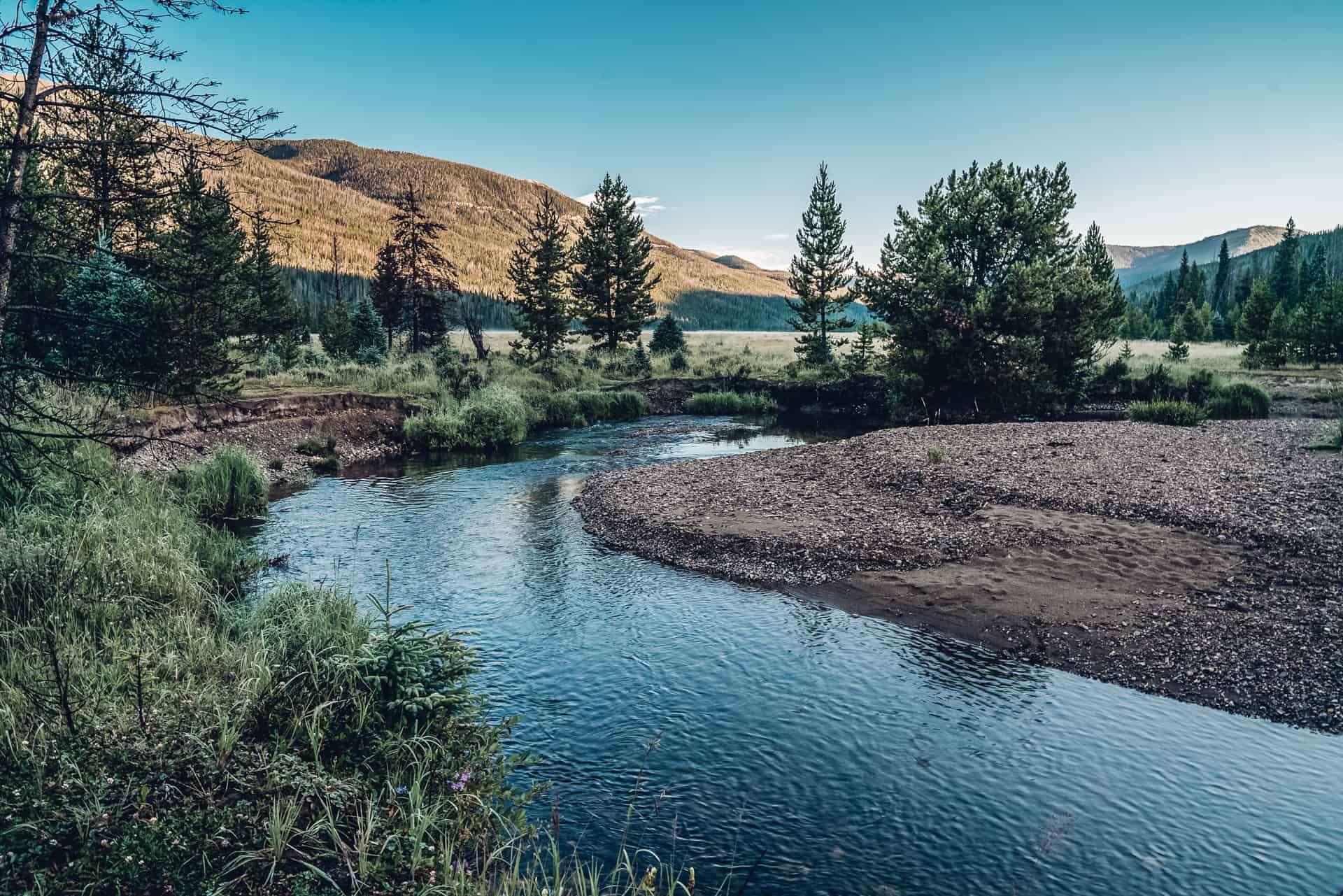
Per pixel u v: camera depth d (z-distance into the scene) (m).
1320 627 8.72
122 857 4.14
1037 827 5.68
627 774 6.47
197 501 15.01
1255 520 12.02
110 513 10.58
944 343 28.59
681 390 41.31
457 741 6.47
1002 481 15.35
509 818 5.68
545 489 19.34
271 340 27.73
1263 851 5.34
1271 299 50.03
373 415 26.09
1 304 6.29
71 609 7.42
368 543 14.02
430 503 17.61
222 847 4.55
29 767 4.68
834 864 5.27
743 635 9.71
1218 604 9.60
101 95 6.02
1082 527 12.46
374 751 5.98
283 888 4.34
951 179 29.78
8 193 6.07
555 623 10.16
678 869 5.22
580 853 5.37
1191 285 94.00
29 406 6.72
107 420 14.74
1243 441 18.45
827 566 12.16
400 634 7.14
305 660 6.90
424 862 4.74
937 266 28.70
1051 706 7.68
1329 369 37.88
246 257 24.56
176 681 6.34
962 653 9.05
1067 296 27.97
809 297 52.81
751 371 44.84
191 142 6.41
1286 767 6.48
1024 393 28.84
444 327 50.09
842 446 20.62
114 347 6.88
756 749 6.88
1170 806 5.93
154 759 5.09
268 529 14.81
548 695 8.02
